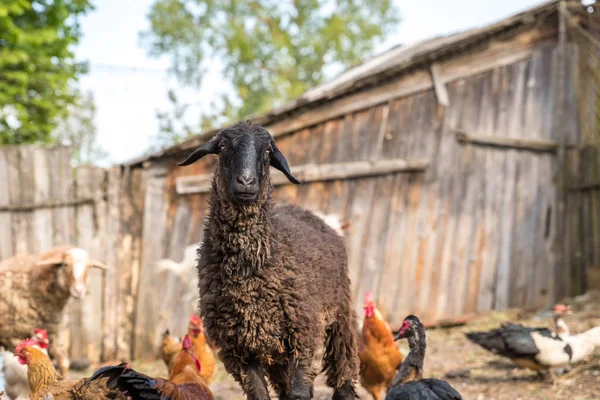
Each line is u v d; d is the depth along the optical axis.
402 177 11.24
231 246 4.45
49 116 16.75
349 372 5.43
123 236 10.34
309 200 10.96
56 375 5.54
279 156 4.76
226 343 4.61
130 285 10.34
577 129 12.02
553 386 7.06
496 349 7.20
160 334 10.23
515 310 11.38
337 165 10.95
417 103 11.38
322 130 11.12
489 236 11.55
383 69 10.91
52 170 10.05
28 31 15.76
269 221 4.57
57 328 8.02
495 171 11.64
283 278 4.52
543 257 11.80
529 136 11.83
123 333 10.23
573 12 11.69
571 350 7.05
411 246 11.16
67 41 16.50
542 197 11.87
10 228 9.84
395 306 11.03
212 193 4.68
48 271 7.79
